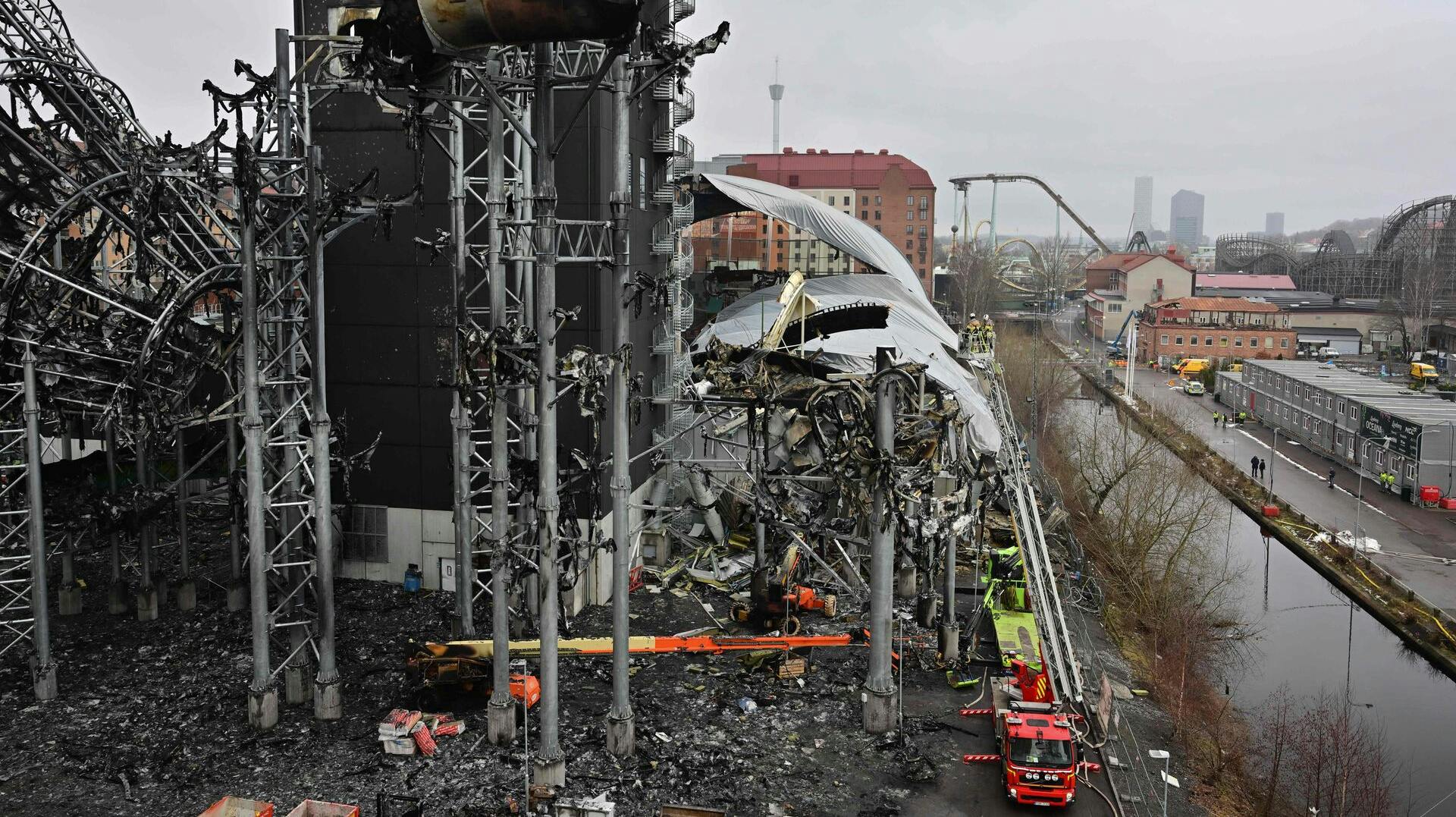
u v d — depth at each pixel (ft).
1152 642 154.30
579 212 148.66
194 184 111.45
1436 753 129.29
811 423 129.39
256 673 108.99
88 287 124.26
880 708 111.14
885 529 110.52
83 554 168.96
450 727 107.34
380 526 158.61
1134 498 199.41
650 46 96.99
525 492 121.19
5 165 121.49
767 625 140.15
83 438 176.45
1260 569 210.38
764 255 470.80
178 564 163.02
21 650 128.88
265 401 116.88
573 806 89.66
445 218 151.33
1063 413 333.42
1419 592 187.21
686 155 191.83
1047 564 135.85
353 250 153.79
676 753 104.94
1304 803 108.06
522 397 130.41
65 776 98.89
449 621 142.92
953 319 497.05
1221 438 336.29
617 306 101.09
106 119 122.62
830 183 614.34
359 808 93.20
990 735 112.16
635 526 161.48
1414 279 563.89
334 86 107.86
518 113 119.65
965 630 140.26
